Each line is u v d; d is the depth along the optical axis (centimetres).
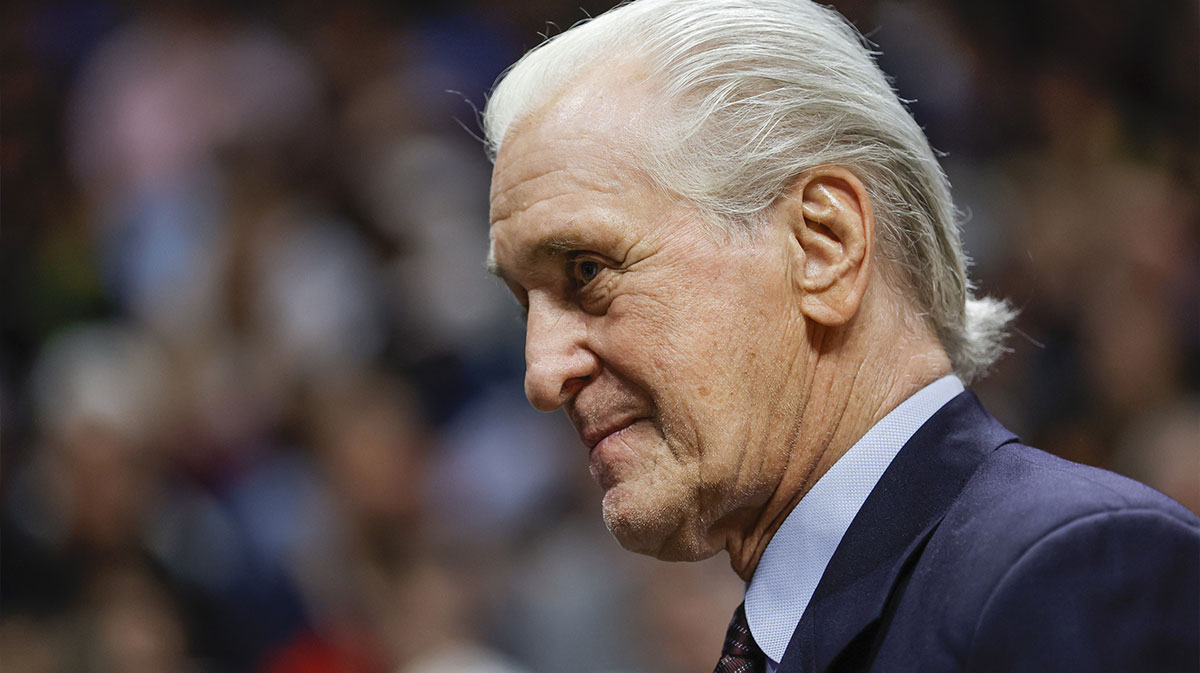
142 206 2072
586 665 1301
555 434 1622
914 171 530
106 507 1423
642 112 510
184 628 1348
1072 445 1340
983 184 1845
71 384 1573
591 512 1459
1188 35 2070
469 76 2298
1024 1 2077
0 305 1998
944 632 434
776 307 504
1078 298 1598
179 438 1630
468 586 1291
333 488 1450
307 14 2406
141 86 2291
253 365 1744
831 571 483
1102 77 2047
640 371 504
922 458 494
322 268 1862
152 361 1719
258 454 1596
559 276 524
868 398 512
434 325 1812
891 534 480
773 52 517
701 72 512
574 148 511
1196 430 1252
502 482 1559
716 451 500
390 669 1243
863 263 504
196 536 1413
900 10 2038
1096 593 416
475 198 2031
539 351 520
